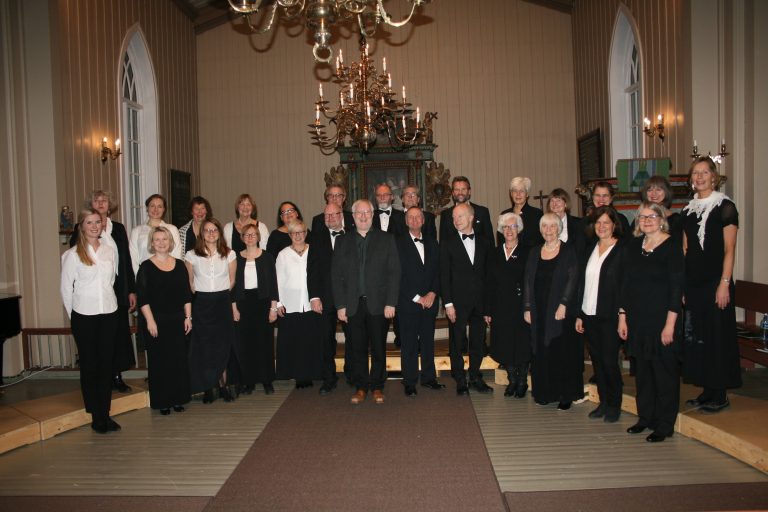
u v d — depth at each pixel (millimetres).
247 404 5055
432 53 10203
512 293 4945
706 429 3898
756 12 5719
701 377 4078
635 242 4109
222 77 10453
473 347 5199
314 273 5211
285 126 10367
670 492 3252
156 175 8781
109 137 7531
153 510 3178
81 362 4391
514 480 3451
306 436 4242
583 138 9492
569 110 10109
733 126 5902
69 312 4402
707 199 4117
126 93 8398
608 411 4422
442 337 6641
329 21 4035
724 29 6004
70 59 6707
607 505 3113
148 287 4715
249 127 10422
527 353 4910
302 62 10336
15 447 4145
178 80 9664
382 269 4965
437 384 5355
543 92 10141
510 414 4637
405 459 3789
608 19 8586
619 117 8586
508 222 4922
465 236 5066
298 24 10336
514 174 10141
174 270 4809
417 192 5629
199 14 10250
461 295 5062
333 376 5387
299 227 5266
